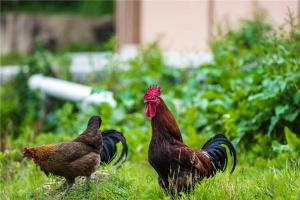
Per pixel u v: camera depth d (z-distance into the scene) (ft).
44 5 104.32
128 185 24.30
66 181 24.23
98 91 34.86
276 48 31.12
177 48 54.39
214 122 33.91
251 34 41.34
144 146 31.78
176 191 22.15
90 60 54.65
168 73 44.80
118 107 38.75
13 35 93.04
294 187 22.33
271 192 22.11
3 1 102.78
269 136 29.89
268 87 29.89
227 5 48.67
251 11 45.88
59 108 50.29
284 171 24.20
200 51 50.31
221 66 37.45
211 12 50.11
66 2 104.88
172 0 55.01
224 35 42.88
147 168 29.40
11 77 60.70
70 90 48.26
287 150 27.84
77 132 35.58
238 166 28.37
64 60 58.95
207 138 31.94
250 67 36.70
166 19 55.88
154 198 22.74
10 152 29.60
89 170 23.08
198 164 22.43
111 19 94.48
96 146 23.32
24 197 24.38
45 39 91.15
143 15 59.52
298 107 29.91
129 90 41.04
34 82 52.34
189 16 52.80
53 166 22.79
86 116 38.14
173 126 22.29
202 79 43.16
